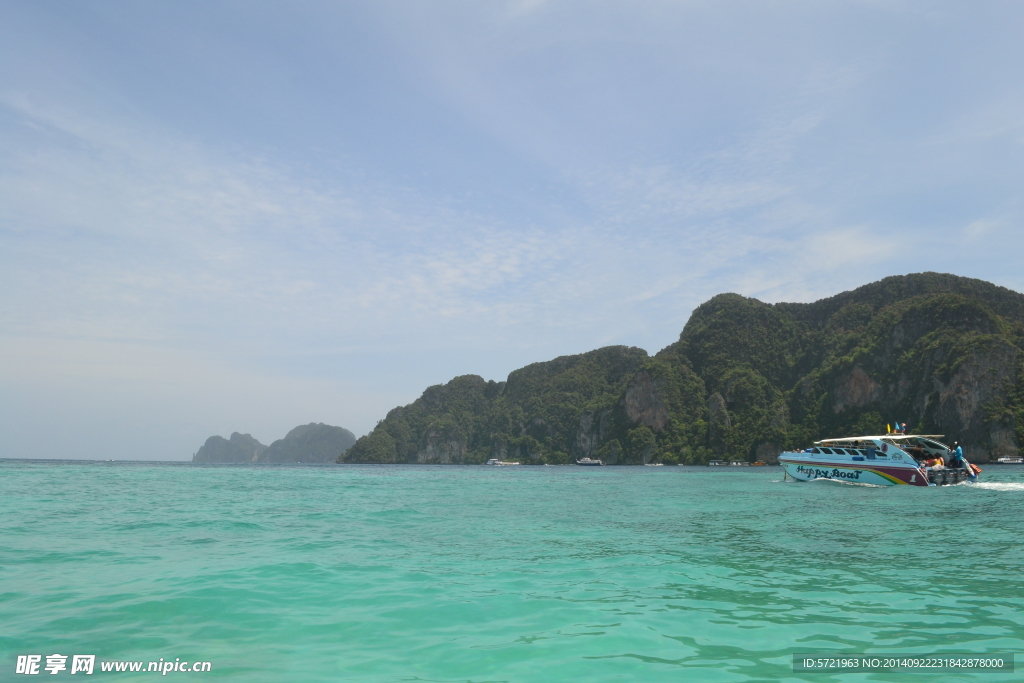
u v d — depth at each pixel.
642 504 24.41
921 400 150.88
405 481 50.94
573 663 6.21
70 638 6.91
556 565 11.05
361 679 5.80
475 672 6.00
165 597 8.59
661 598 8.73
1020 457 124.62
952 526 16.84
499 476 70.88
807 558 11.78
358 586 9.38
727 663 6.18
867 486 35.62
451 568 10.73
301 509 21.42
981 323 157.88
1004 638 6.94
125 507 21.02
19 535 13.98
